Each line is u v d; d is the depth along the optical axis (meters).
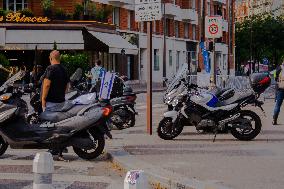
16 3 44.25
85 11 44.06
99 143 12.35
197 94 15.02
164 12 61.25
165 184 9.54
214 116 14.83
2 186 9.49
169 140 15.12
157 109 27.72
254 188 8.86
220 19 25.94
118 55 52.62
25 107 12.38
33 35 40.84
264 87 16.56
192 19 70.69
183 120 15.16
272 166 10.91
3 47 40.44
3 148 12.61
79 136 12.18
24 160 12.30
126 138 15.63
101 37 42.50
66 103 12.35
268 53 101.81
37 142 12.20
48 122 12.26
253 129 14.96
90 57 46.00
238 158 11.95
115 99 18.41
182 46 69.88
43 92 12.74
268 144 14.17
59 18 41.53
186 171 10.45
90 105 12.16
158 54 63.28
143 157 12.16
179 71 16.17
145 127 18.91
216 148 13.52
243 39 100.81
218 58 83.62
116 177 10.55
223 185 9.05
